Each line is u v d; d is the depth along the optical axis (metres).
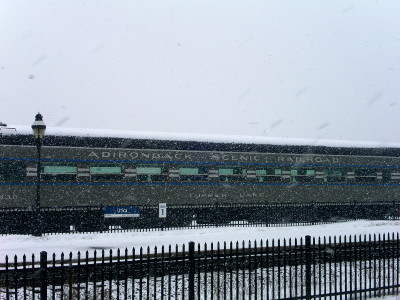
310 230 20.19
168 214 22.62
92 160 21.77
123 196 22.20
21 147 20.45
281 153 26.28
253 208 24.67
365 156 28.77
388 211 28.89
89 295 9.53
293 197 26.39
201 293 10.04
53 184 20.88
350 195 28.02
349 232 18.95
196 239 16.20
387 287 9.86
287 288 10.85
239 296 10.01
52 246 14.77
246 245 14.02
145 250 13.20
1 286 9.44
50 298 9.09
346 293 9.16
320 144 27.56
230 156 24.92
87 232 19.97
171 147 23.50
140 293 7.53
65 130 21.69
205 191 24.08
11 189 20.12
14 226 19.62
